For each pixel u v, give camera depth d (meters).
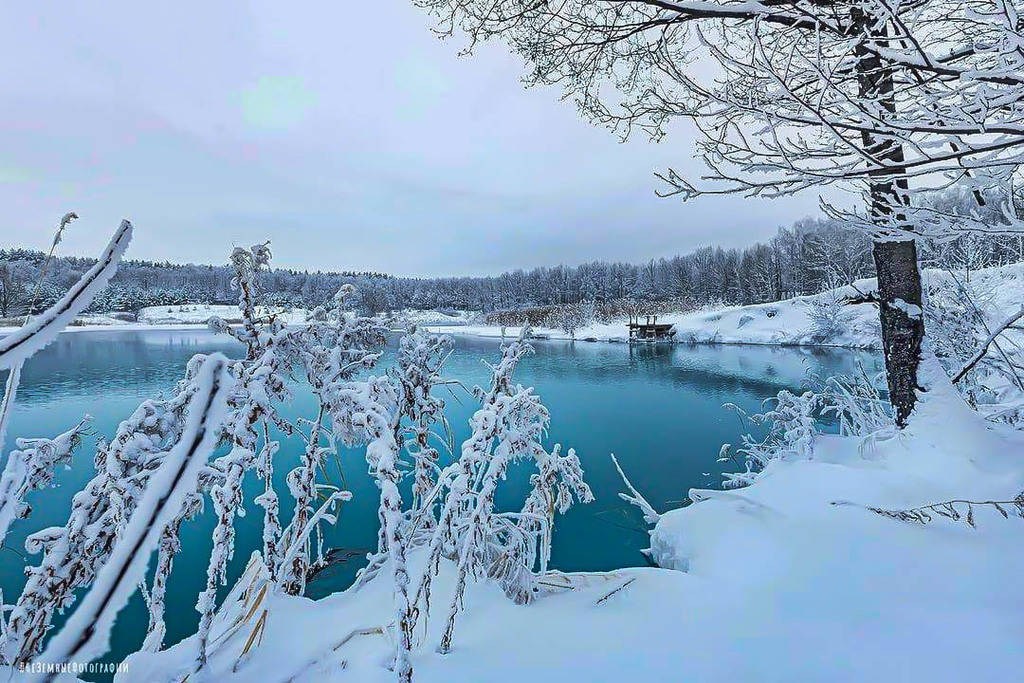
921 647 2.00
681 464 6.98
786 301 28.88
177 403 2.18
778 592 2.50
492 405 2.66
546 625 2.32
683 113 2.74
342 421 2.71
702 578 2.79
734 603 2.45
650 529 4.68
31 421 8.62
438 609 2.48
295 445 6.62
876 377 6.40
